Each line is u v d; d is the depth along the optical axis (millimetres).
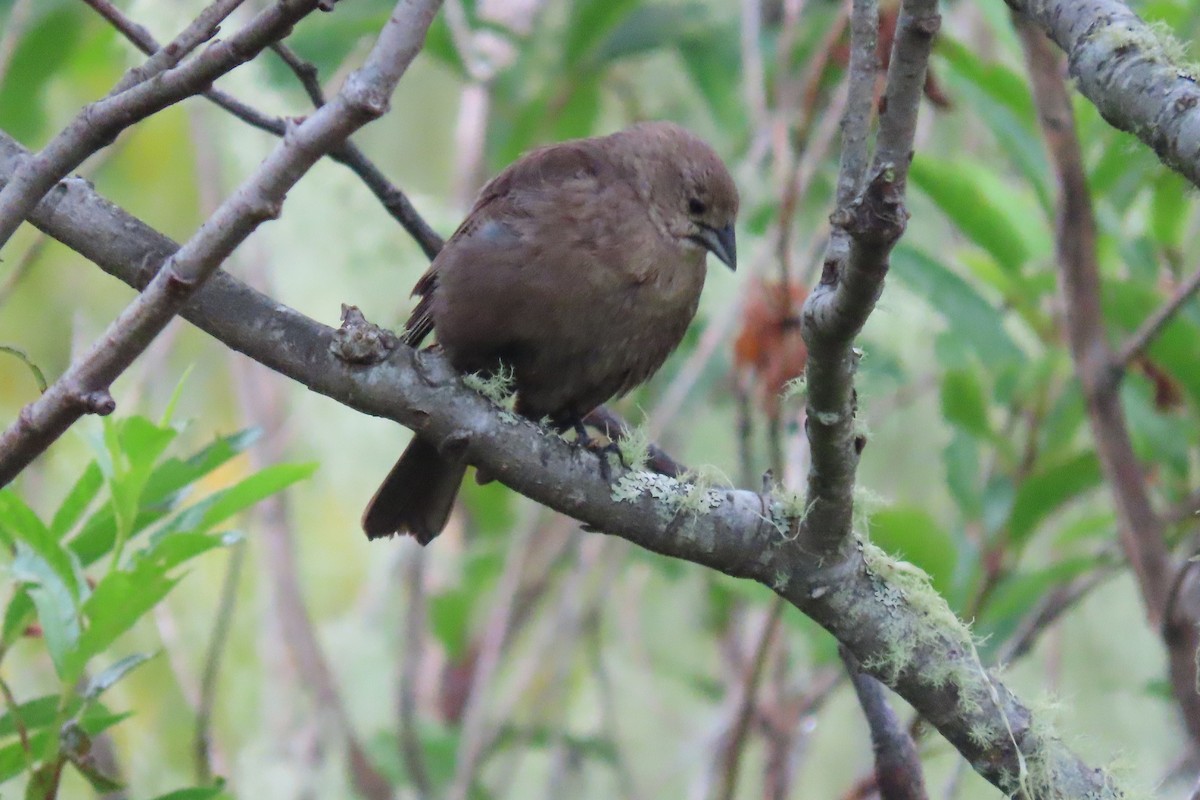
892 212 4812
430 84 14992
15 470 5234
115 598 6188
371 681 13258
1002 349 9539
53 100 13398
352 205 13031
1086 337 8336
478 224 8500
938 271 9602
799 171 9625
